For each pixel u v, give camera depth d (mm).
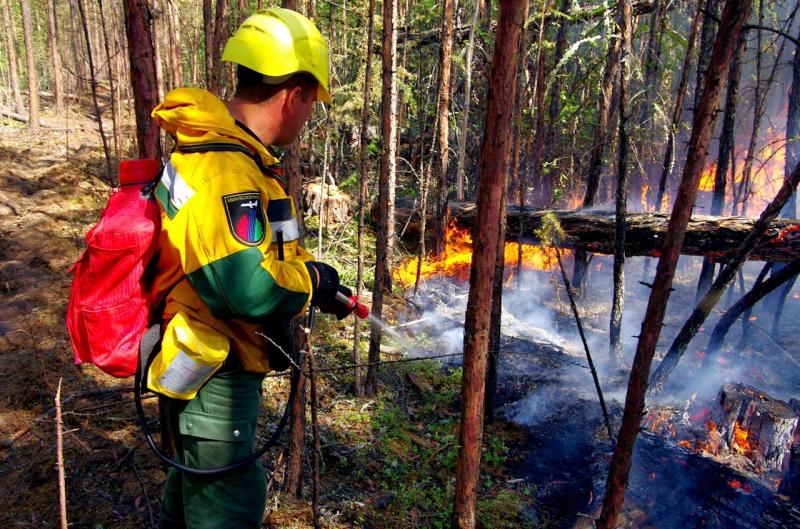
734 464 4055
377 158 9984
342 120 8141
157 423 3846
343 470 3760
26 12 16062
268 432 3889
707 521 3480
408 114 11797
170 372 1405
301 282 1461
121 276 1381
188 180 1357
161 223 1384
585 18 7328
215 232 1325
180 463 1595
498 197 1630
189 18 11883
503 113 1553
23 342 5145
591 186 7512
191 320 1436
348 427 4254
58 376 4504
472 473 1903
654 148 9180
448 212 8852
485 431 4492
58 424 1492
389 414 4445
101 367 1419
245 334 1531
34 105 16422
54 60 18969
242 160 1413
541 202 8875
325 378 4883
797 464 3828
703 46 5410
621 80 4832
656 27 7352
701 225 6105
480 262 1692
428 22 10836
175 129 1444
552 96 8703
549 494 3834
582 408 4781
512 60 1507
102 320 1392
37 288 6516
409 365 5395
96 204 10219
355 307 1741
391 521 3312
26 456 3533
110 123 18641
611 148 7238
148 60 2355
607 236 6996
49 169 12039
